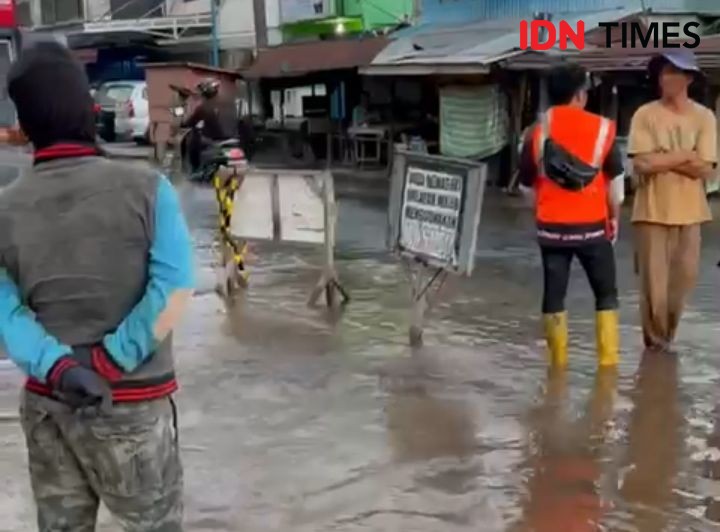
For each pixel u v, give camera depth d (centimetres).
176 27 3516
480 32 2158
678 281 724
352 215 1611
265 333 801
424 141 2266
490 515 467
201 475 516
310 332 803
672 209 708
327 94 2723
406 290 962
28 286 295
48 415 300
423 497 488
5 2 2475
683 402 622
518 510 472
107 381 291
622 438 563
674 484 500
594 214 673
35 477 311
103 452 296
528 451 545
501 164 2006
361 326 821
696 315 849
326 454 544
